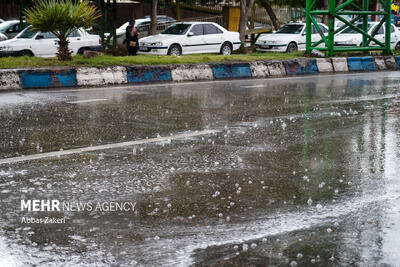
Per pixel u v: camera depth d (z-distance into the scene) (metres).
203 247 3.65
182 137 7.39
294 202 4.64
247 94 12.29
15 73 13.05
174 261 3.43
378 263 3.41
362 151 6.64
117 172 5.55
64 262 3.40
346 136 7.55
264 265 3.37
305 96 11.96
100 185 5.08
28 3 27.05
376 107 10.31
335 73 19.27
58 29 15.88
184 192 4.89
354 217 4.27
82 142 6.98
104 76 14.41
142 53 23.66
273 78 17.00
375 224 4.12
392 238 3.83
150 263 3.40
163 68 15.53
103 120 8.62
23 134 7.45
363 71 20.47
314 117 9.13
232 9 36.09
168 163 5.96
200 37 24.64
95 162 5.95
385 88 13.75
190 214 4.31
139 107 10.05
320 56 20.39
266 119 8.90
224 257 3.49
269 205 4.55
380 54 22.53
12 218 4.16
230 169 5.73
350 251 3.59
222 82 15.34
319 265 3.37
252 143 7.07
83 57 18.06
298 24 28.67
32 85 13.25
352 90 13.25
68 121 8.48
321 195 4.85
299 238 3.82
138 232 3.91
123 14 39.31
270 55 20.39
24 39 21.31
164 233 3.90
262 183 5.21
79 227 4.00
